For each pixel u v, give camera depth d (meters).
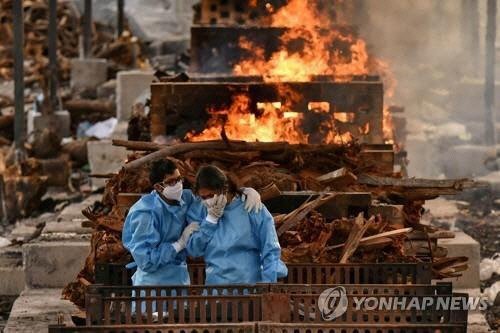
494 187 36.12
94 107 45.84
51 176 38.44
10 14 57.97
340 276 18.39
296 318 15.87
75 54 57.28
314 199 20.86
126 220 17.42
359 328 15.42
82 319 17.27
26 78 51.75
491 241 30.27
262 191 20.67
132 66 53.06
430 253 20.78
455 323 15.50
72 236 24.92
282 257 19.23
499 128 40.88
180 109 25.16
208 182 17.00
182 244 17.23
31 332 20.39
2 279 25.62
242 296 15.84
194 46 28.34
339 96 25.12
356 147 22.48
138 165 21.70
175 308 16.91
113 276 18.42
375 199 21.75
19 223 32.72
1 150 39.41
